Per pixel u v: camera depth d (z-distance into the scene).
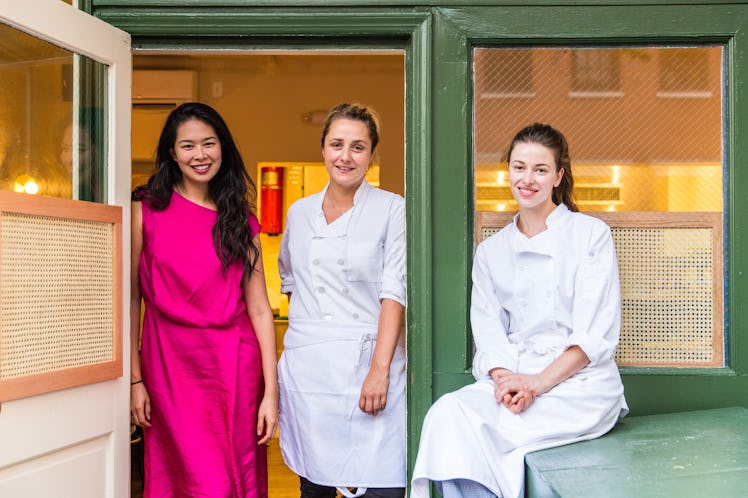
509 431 1.80
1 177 1.80
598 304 1.90
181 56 5.02
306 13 2.24
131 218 2.16
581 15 2.24
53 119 1.96
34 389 1.78
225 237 2.12
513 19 2.24
